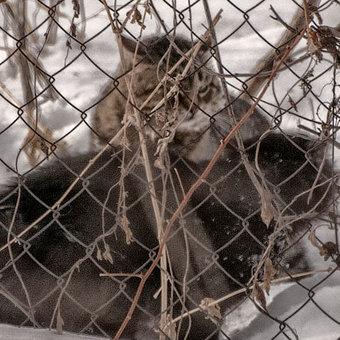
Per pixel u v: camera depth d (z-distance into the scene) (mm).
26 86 15648
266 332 11164
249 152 12500
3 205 11891
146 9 8961
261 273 11805
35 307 10758
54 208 10859
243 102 13555
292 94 16234
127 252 11703
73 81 17891
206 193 11844
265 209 8883
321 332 10555
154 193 9773
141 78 13969
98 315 11039
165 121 9188
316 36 8883
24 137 15875
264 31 19938
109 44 19297
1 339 9672
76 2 9469
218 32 19922
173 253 11266
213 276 11734
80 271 11602
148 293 11812
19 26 14812
